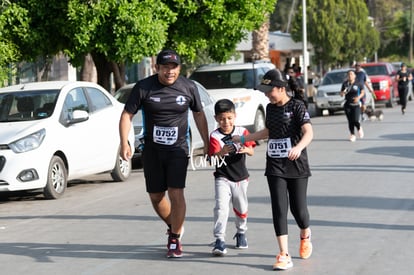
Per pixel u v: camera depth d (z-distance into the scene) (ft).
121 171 92.63
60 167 80.84
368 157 101.60
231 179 51.49
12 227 65.87
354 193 74.13
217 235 51.29
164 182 51.65
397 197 71.41
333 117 189.57
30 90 85.20
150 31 110.83
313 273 46.11
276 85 46.91
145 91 50.47
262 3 127.54
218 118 51.80
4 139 76.69
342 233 57.00
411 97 253.85
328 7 339.16
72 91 86.12
